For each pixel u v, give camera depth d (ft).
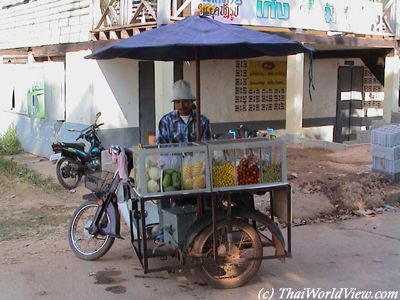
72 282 16.38
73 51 36.70
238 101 43.09
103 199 17.90
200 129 16.78
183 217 15.69
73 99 36.94
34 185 31.04
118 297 15.29
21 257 18.71
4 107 47.47
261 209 23.63
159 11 29.91
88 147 34.60
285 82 45.55
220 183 15.31
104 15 33.99
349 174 28.76
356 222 23.48
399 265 17.99
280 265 17.94
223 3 32.19
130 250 19.35
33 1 42.04
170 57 17.94
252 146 15.44
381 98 50.24
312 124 48.21
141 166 14.99
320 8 37.81
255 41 13.93
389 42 43.24
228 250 15.62
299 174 28.86
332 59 48.57
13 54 46.16
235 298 15.29
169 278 16.72
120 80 35.58
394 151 27.96
